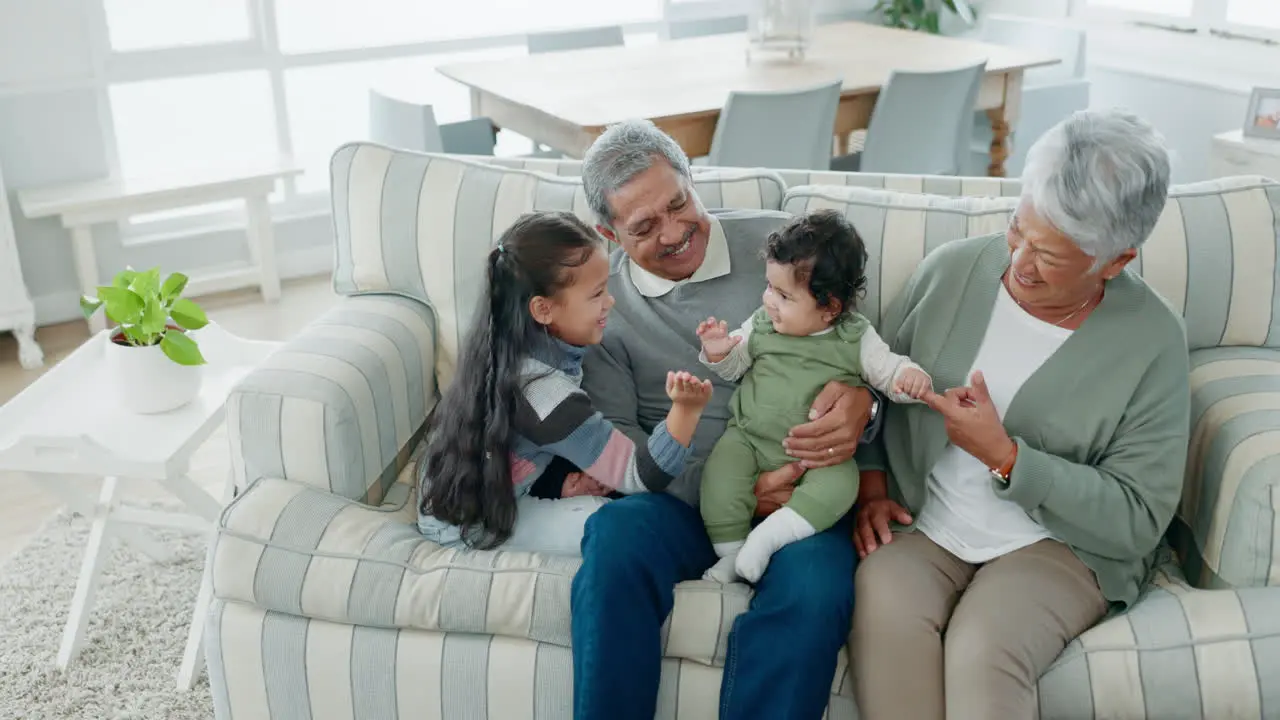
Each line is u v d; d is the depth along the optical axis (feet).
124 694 7.20
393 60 15.08
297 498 5.93
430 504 5.95
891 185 7.34
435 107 15.65
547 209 6.96
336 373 6.23
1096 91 16.10
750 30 13.03
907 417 5.98
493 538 5.87
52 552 8.59
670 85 11.91
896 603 5.34
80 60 12.41
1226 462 5.56
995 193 7.19
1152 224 5.14
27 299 11.63
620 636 5.27
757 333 6.02
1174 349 5.58
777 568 5.52
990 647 5.08
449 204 7.08
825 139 11.29
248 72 13.93
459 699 5.63
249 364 7.83
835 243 5.64
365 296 7.32
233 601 5.82
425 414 7.09
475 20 15.65
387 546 5.78
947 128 11.82
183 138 13.79
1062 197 5.02
